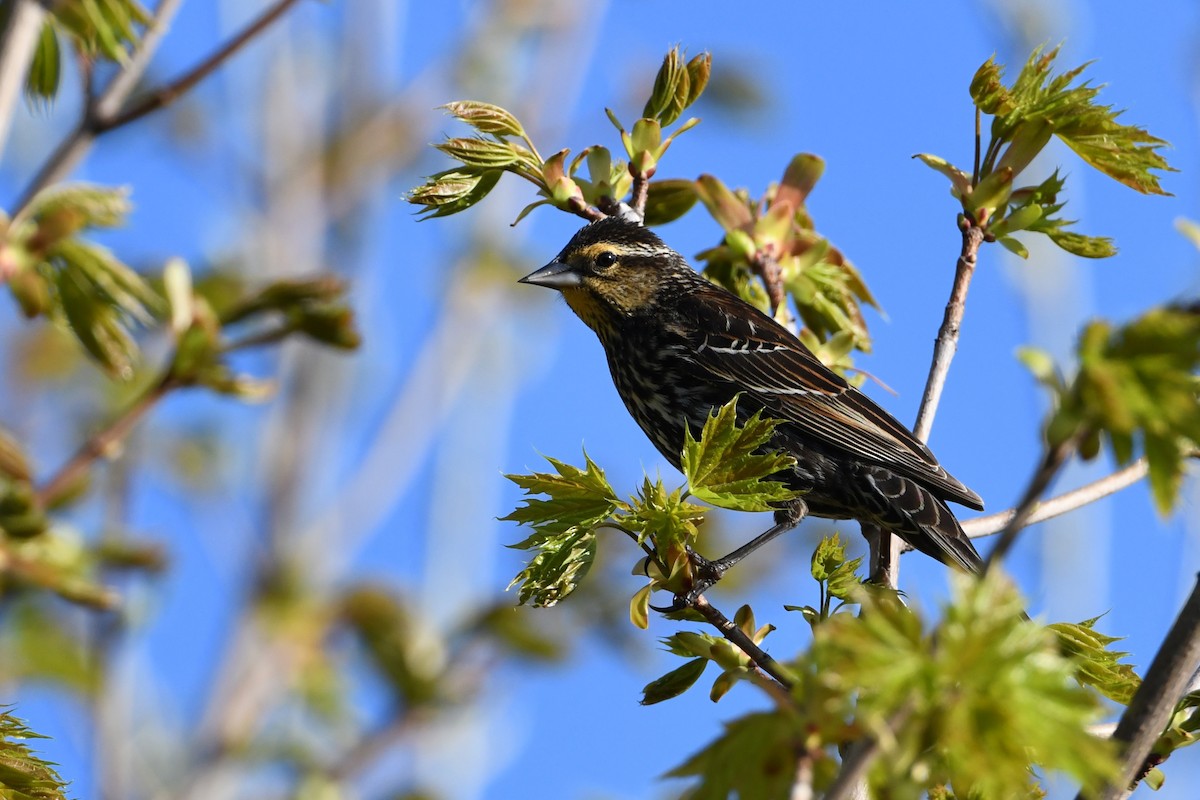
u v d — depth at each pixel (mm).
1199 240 5016
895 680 4055
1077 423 3953
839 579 6977
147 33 5625
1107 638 6859
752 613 7203
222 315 5496
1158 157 8695
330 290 5504
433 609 15797
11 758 5914
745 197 9961
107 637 12297
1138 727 5000
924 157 8875
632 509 6871
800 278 9836
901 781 4027
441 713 14867
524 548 6801
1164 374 3918
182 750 15078
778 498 6773
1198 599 5027
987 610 4082
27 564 4891
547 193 9156
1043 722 3996
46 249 5215
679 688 6812
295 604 16438
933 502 10273
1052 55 8844
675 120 9516
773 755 4312
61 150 5523
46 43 6285
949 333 8820
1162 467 3924
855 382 10688
